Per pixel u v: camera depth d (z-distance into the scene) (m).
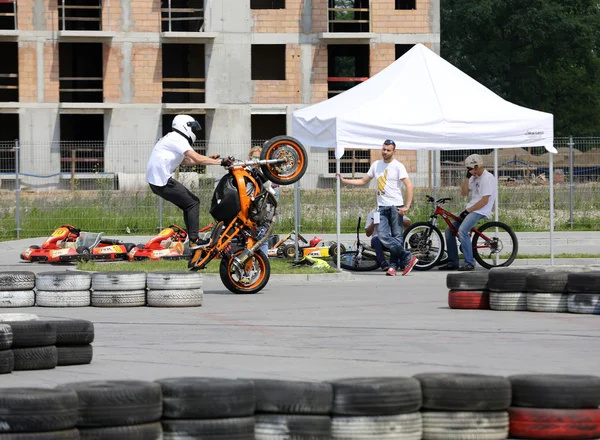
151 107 83.56
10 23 88.81
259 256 24.80
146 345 16.20
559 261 32.81
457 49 120.00
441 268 31.30
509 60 123.06
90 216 46.22
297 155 25.02
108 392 9.66
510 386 10.51
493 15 119.62
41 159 82.38
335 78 86.50
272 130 92.81
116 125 83.12
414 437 10.13
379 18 85.50
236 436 9.88
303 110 31.77
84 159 79.19
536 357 14.91
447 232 30.80
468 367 13.99
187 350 15.66
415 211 47.44
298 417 9.98
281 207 47.12
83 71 91.81
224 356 15.04
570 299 20.36
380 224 29.61
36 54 82.44
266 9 85.56
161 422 9.92
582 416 10.39
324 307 21.86
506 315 20.22
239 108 85.00
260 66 92.38
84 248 33.56
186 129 24.73
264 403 10.06
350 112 29.23
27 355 13.56
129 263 30.83
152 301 21.83
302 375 13.33
